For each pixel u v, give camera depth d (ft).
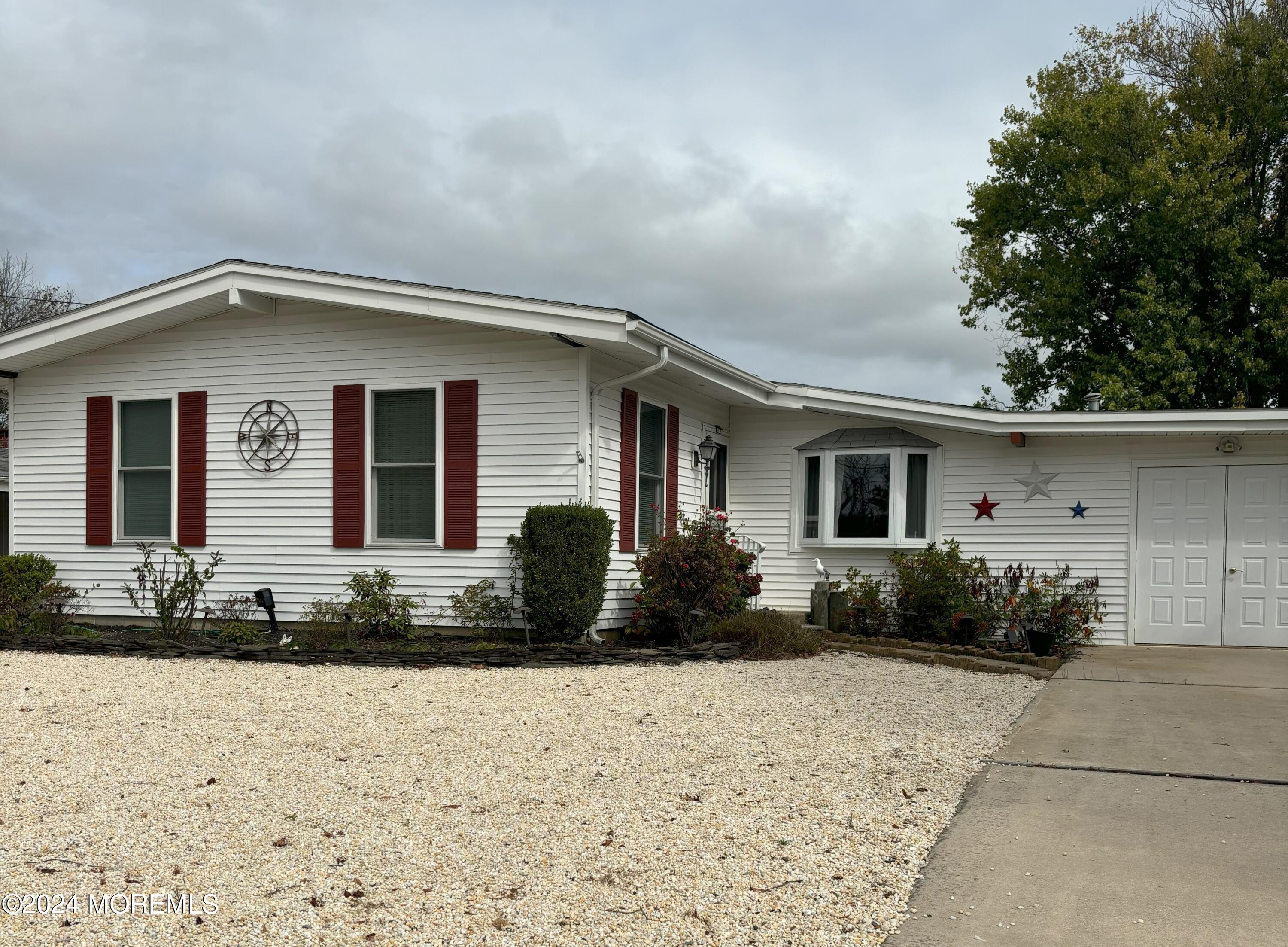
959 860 15.65
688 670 32.22
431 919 13.21
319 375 40.19
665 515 42.68
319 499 39.99
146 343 42.78
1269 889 14.56
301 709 25.46
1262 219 71.26
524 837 16.25
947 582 39.88
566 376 37.01
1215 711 26.89
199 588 38.60
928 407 43.52
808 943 12.72
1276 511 40.83
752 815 17.46
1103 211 69.62
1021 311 76.33
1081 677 32.78
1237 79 70.18
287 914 13.34
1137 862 15.61
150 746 21.76
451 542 38.22
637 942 12.64
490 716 24.80
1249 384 68.44
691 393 45.52
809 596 47.24
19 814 17.20
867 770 20.43
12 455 44.80
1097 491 42.91
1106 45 77.30
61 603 42.04
